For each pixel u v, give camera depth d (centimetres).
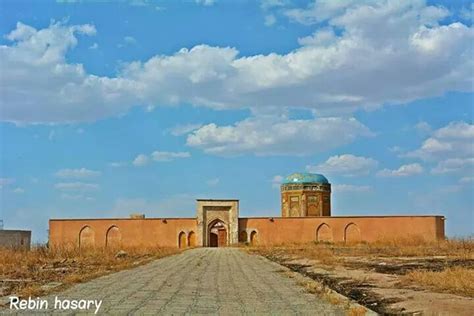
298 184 7819
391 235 6812
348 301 1576
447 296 1669
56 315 1295
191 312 1376
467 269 2511
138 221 7056
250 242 7025
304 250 5128
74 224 7088
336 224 6969
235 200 7112
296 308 1459
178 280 2194
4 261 3206
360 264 3183
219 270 2806
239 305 1507
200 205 7088
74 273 2477
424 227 6775
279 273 2620
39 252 4000
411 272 2398
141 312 1359
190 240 7062
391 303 1573
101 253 4312
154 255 4397
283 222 7038
